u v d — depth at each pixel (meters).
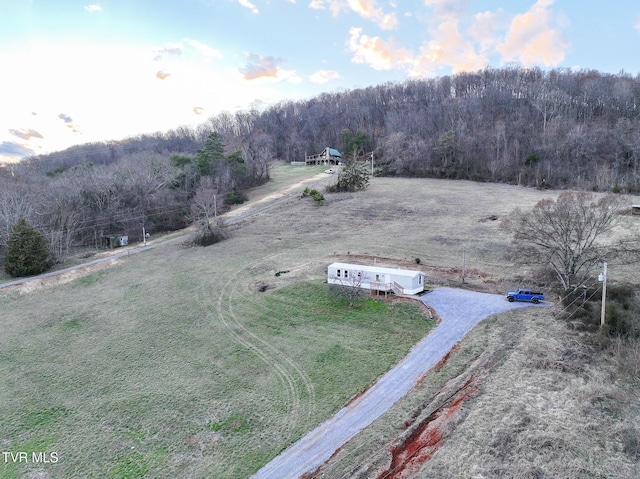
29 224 58.28
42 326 39.44
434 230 58.03
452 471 17.83
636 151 85.31
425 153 104.06
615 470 17.28
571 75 149.38
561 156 94.12
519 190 82.75
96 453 23.05
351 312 36.41
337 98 194.88
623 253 37.72
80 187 72.25
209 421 25.11
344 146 133.62
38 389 29.70
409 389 26.05
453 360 27.86
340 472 19.62
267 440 23.11
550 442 18.92
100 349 34.75
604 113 115.12
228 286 45.09
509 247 48.00
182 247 61.94
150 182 79.44
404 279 37.94
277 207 79.38
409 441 21.02
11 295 47.31
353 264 45.34
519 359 26.47
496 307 34.84
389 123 135.25
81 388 29.59
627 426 19.67
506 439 19.33
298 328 35.25
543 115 116.81
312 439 22.75
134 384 29.64
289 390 27.45
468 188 86.06
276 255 53.06
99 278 51.72
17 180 80.12
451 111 129.00
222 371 30.41
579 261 38.56
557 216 37.22
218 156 96.00
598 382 23.44
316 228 63.94
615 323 28.06
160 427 24.91
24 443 24.16
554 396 22.45
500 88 149.00
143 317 39.94
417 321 33.53
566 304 32.66
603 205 36.78
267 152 120.81
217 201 79.00
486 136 106.62
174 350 33.88
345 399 25.94
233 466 21.41
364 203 76.06
